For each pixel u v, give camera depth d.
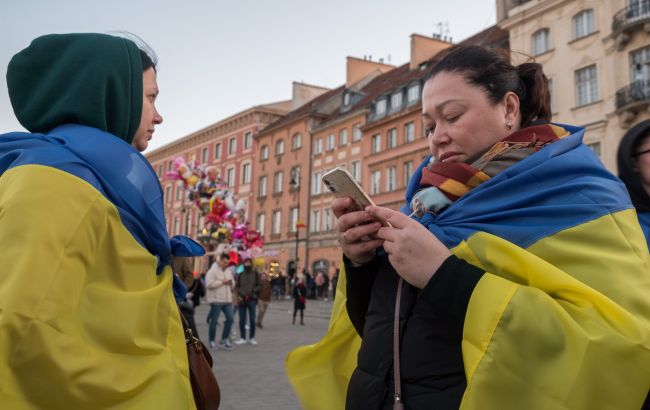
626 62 21.38
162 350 1.37
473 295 1.19
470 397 1.14
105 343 1.25
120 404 1.24
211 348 10.98
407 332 1.37
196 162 13.40
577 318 1.12
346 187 1.45
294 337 13.89
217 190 12.96
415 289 1.40
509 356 1.13
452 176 1.49
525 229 1.31
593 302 1.14
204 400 1.72
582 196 1.33
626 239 1.26
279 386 7.11
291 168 44.84
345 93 41.72
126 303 1.29
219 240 12.26
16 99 1.55
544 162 1.39
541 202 1.36
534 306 1.14
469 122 1.48
